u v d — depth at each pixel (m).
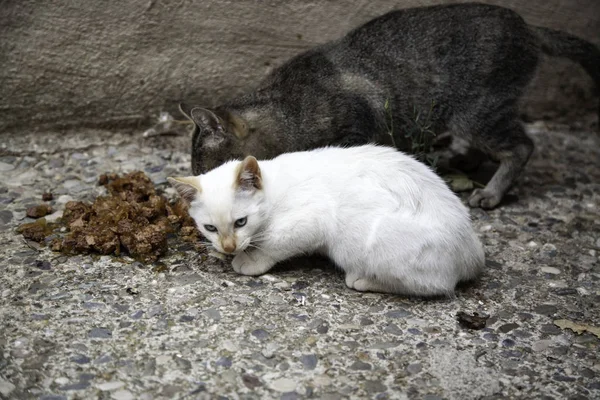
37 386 1.09
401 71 1.42
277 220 1.23
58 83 1.51
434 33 1.42
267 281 1.25
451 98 1.43
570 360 1.16
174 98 1.56
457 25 1.42
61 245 1.29
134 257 1.28
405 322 1.19
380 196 1.21
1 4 1.45
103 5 1.48
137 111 1.56
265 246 1.24
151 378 1.11
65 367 1.11
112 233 1.29
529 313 1.22
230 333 1.16
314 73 1.41
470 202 1.45
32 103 1.51
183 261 1.28
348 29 1.55
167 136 1.58
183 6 1.50
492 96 1.43
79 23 1.48
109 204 1.35
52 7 1.46
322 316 1.20
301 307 1.21
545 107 1.69
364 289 1.24
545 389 1.12
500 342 1.17
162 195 1.42
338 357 1.14
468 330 1.19
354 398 1.10
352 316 1.20
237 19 1.52
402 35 1.42
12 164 1.49
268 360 1.13
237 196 1.20
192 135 1.39
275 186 1.23
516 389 1.12
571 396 1.11
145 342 1.15
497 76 1.42
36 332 1.15
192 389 1.10
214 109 1.38
